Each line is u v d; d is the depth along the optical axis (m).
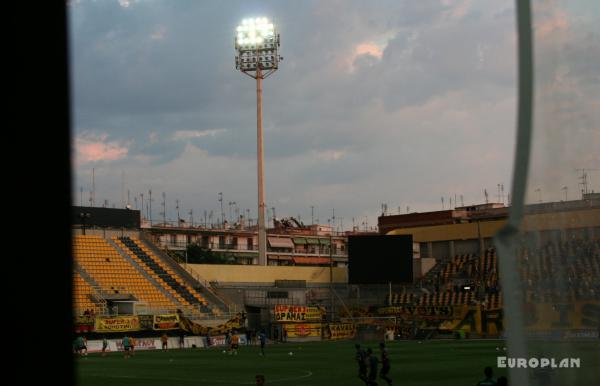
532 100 8.93
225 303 109.25
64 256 4.41
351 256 112.38
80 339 80.88
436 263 130.50
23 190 4.30
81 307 97.94
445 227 133.38
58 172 4.43
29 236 4.30
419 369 52.84
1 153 4.24
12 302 4.24
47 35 4.42
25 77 4.35
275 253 192.88
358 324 108.31
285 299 118.06
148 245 118.19
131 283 106.69
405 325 107.69
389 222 171.38
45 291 4.34
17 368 4.23
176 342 94.88
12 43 4.31
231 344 78.94
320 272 126.56
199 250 159.50
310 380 46.09
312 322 106.38
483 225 128.88
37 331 4.30
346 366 57.88
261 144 125.94
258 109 125.88
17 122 4.31
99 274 106.25
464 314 103.19
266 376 49.34
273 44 126.00
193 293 109.25
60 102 4.46
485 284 115.81
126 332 90.31
